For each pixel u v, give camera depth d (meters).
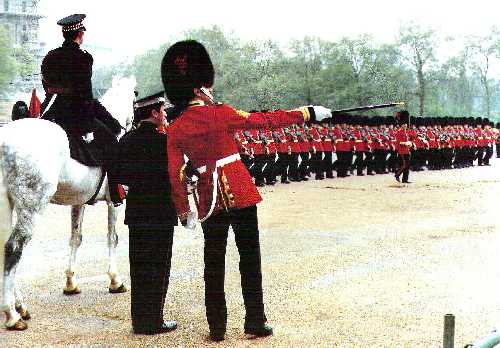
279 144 21.67
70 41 7.02
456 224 12.43
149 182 6.06
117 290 7.68
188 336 6.02
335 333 5.99
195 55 5.82
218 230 5.80
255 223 5.91
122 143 6.27
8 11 99.00
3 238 6.24
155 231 6.04
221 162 5.71
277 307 6.82
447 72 71.38
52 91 6.95
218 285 5.83
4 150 6.23
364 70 68.88
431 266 8.70
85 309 6.97
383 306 6.83
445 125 30.95
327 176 24.23
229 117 5.69
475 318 6.39
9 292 6.21
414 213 14.05
